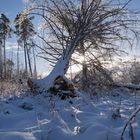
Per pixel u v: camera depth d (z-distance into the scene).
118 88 11.67
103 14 11.60
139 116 5.56
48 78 9.80
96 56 12.28
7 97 8.84
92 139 4.27
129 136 4.30
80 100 8.38
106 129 4.48
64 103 7.42
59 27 12.35
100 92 10.83
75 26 11.56
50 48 12.42
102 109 6.99
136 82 12.17
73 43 11.14
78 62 12.19
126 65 12.26
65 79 9.52
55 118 4.99
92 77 11.84
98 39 11.91
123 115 5.90
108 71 11.95
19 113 6.27
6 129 4.86
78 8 11.78
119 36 11.94
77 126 4.73
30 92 9.66
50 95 8.95
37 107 6.96
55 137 4.39
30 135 4.18
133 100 9.23
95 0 11.58
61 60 10.51
